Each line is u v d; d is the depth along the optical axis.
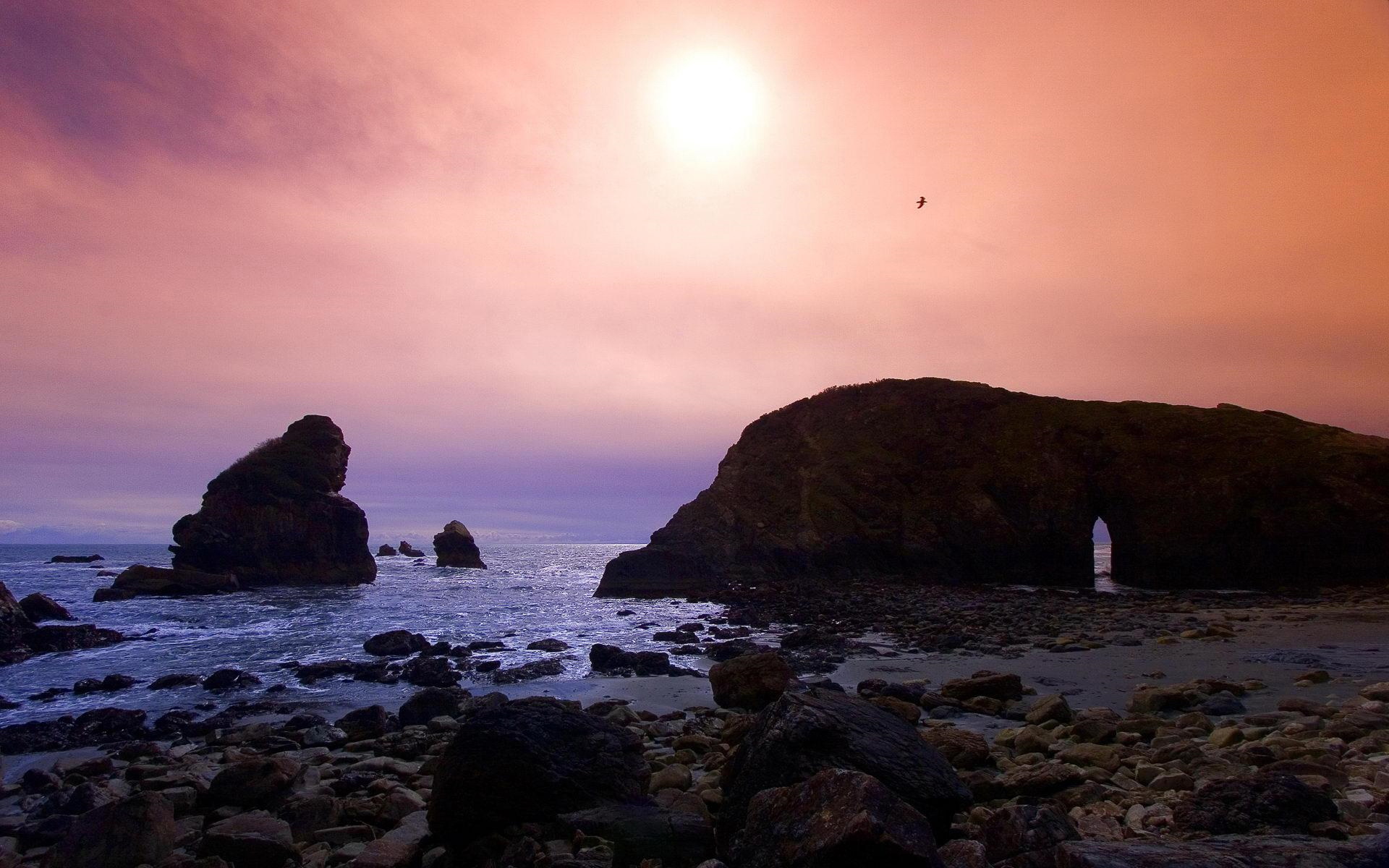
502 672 19.92
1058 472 49.72
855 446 56.16
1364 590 37.50
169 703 17.64
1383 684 12.80
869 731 7.65
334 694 18.22
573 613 37.03
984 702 14.02
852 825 5.26
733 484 56.53
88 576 71.38
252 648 26.23
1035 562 47.69
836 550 49.09
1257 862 5.06
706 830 7.49
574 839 7.43
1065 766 9.09
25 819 9.62
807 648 23.09
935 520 49.91
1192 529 44.50
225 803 9.57
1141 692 13.77
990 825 6.74
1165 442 49.03
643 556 48.88
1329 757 8.88
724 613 36.25
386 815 8.97
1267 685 15.01
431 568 89.81
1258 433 47.44
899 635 25.97
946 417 56.16
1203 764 8.98
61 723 15.27
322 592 54.41
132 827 7.83
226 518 60.72
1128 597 38.69
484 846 7.65
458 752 8.25
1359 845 5.33
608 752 8.62
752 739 7.91
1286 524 42.47
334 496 65.25
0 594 26.47
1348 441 45.44
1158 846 5.45
